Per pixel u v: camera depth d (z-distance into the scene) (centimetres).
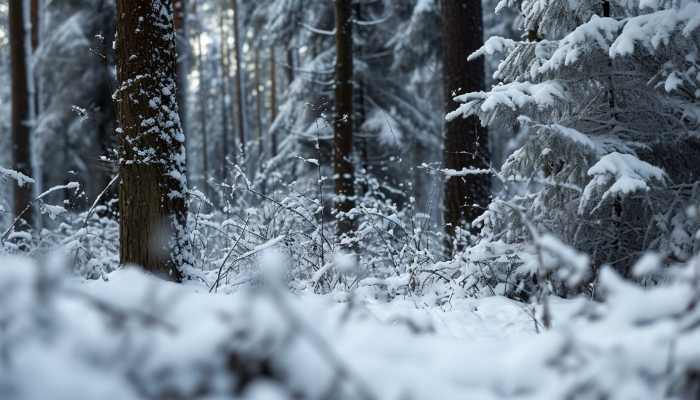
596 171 469
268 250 546
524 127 535
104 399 111
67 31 1413
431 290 543
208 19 3653
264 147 2456
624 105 550
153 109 538
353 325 185
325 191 1321
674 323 149
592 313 183
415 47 1382
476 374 156
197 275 548
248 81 3631
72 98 1422
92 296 142
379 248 661
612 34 514
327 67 1395
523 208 556
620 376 141
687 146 549
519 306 428
